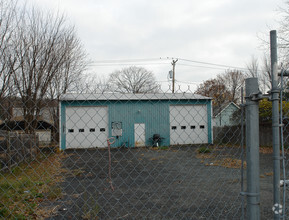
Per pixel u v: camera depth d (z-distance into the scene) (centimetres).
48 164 894
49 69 1569
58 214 476
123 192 635
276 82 215
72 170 939
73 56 1964
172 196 591
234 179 739
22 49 1514
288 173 612
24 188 642
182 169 927
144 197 587
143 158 1206
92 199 572
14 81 1263
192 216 453
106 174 888
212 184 698
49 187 669
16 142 910
